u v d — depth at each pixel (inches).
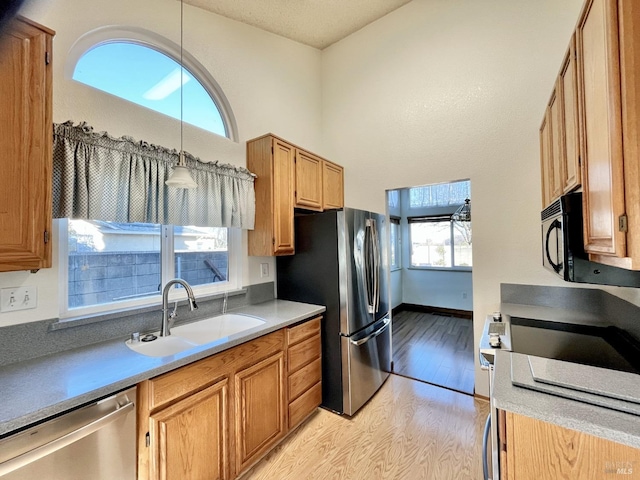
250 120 103.6
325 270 95.1
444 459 71.1
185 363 53.5
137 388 48.4
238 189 88.9
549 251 61.2
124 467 46.3
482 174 100.3
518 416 34.5
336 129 137.1
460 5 104.6
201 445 56.2
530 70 92.4
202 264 87.8
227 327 84.4
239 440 64.1
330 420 88.0
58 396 40.1
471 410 92.2
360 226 99.1
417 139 114.3
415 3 114.3
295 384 81.7
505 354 48.7
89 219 56.6
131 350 57.5
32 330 53.6
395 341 156.3
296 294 102.8
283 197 96.3
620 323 64.6
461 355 136.3
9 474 35.0
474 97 102.0
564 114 57.2
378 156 124.3
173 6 81.6
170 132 77.5
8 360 50.9
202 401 56.7
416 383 111.0
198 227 86.8
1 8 35.8
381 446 76.0
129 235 71.6
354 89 131.5
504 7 96.3
